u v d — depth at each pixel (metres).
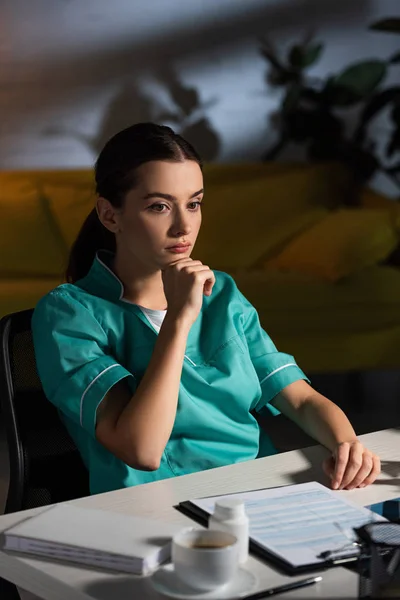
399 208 8.84
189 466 3.01
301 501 2.35
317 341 7.74
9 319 2.99
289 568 1.96
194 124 10.05
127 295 3.09
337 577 1.95
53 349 2.89
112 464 2.89
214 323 3.22
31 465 2.95
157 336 2.97
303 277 7.91
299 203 9.20
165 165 2.86
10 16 9.55
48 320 2.95
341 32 10.16
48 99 9.73
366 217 8.27
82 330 2.92
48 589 1.97
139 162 2.87
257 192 9.16
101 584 1.91
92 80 9.80
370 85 9.40
